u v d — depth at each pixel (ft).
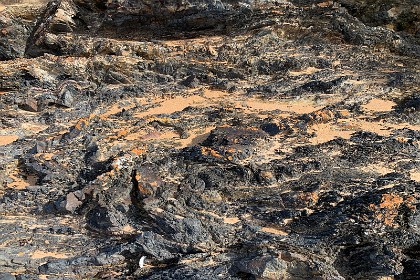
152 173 43.16
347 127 52.08
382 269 36.09
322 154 46.68
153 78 66.44
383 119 54.03
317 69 65.72
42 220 43.01
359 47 69.72
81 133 52.95
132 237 40.27
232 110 56.18
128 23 75.87
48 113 60.39
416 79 61.72
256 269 35.76
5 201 44.78
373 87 60.90
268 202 41.06
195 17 72.69
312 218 39.01
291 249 37.04
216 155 45.11
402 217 37.99
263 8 72.18
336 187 42.06
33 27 87.81
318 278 35.58
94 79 66.80
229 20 72.74
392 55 69.51
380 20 78.79
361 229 37.68
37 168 48.34
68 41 72.79
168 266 38.34
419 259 36.99
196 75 65.51
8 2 99.45
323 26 71.41
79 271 38.68
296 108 57.62
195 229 38.91
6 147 52.95
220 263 37.19
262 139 48.75
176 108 58.80
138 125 53.83
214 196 41.78
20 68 65.00
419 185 41.34
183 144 50.03
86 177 46.24
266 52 68.44
